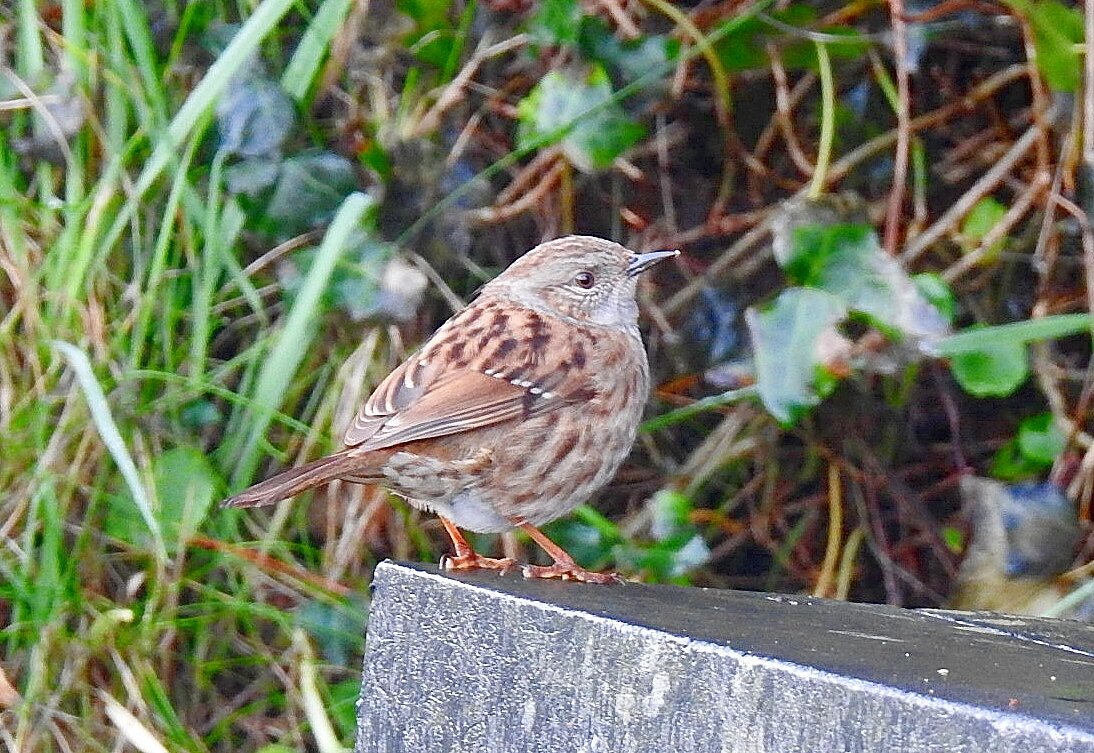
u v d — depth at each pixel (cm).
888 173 1026
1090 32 906
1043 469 1002
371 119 999
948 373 1037
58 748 920
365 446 740
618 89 985
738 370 986
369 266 949
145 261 955
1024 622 657
